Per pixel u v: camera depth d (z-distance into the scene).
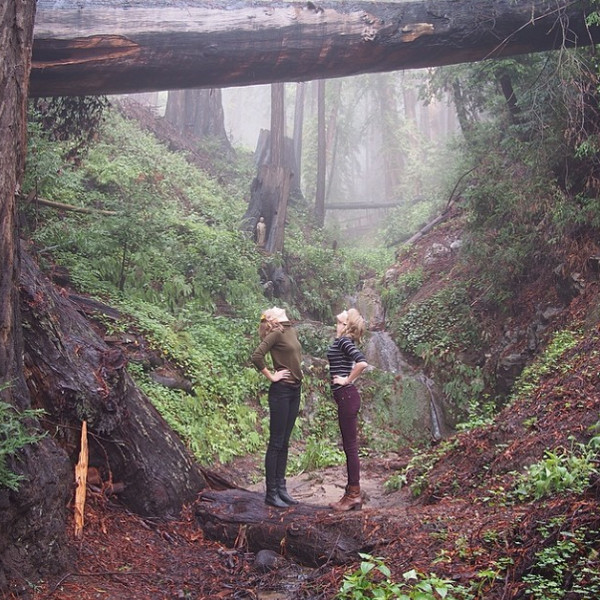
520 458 6.57
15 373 5.05
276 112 20.25
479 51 9.36
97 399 6.02
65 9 8.04
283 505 6.35
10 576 4.43
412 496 7.34
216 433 9.56
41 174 9.61
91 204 12.65
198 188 18.72
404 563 5.07
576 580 4.18
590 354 7.95
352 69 9.12
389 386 13.01
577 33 9.62
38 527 4.73
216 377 10.62
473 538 5.09
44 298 6.11
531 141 12.30
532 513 5.05
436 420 12.54
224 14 8.40
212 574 5.57
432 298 14.66
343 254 19.92
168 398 9.23
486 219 13.07
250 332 12.55
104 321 9.60
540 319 11.45
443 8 8.94
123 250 11.52
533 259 12.40
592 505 4.80
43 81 8.24
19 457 4.61
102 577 5.07
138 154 18.34
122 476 6.30
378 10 8.82
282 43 8.57
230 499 6.45
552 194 11.63
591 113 11.38
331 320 16.36
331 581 5.21
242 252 15.20
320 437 11.74
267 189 16.89
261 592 5.32
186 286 12.13
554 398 7.29
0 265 4.93
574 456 5.80
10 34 5.07
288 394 6.52
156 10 8.23
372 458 10.94
